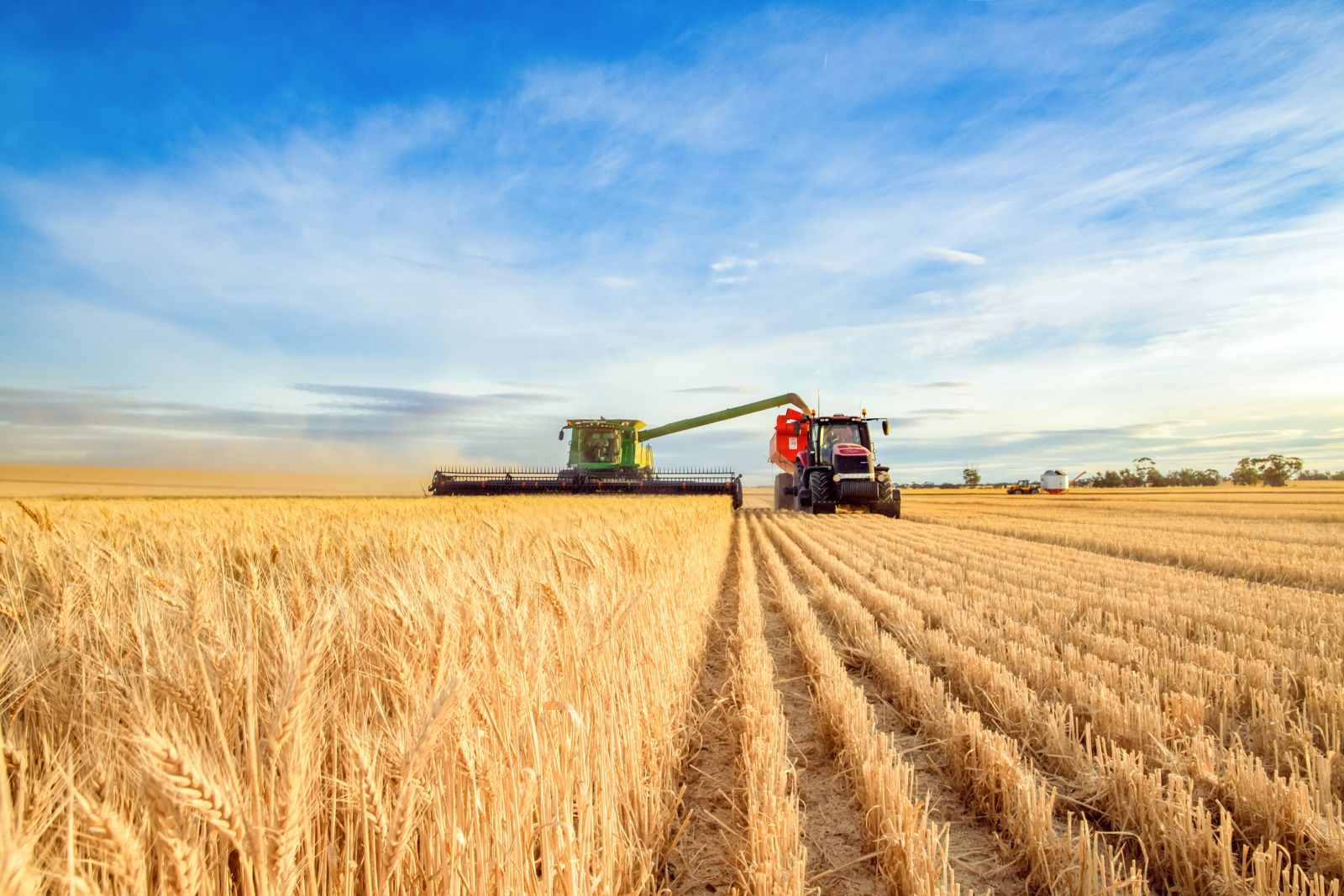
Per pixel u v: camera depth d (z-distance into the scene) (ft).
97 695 6.74
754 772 11.62
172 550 16.17
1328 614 23.79
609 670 11.23
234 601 9.07
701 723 16.10
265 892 4.44
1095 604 26.37
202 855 4.66
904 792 10.85
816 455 90.74
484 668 7.34
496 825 6.83
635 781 11.05
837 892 9.81
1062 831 11.23
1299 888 8.43
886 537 58.18
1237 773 11.23
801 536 58.95
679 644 18.78
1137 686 15.78
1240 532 60.34
